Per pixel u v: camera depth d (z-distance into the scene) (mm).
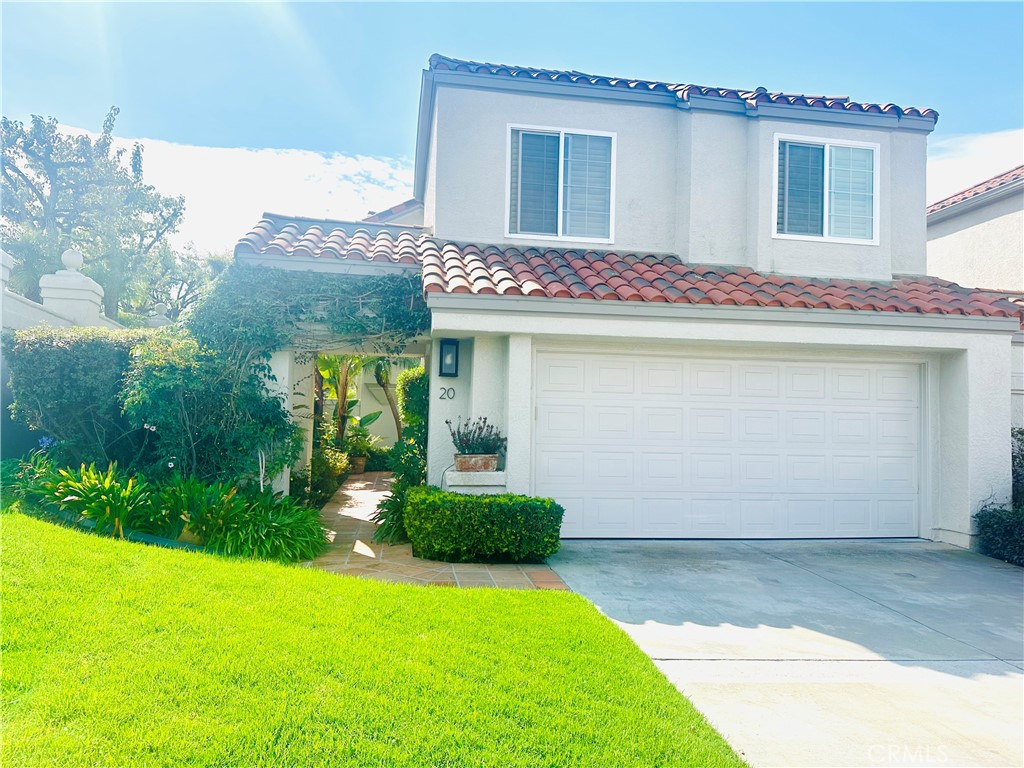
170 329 10867
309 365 14312
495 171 12266
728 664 5898
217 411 10266
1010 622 7293
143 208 32625
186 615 5664
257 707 4359
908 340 10898
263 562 7766
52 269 26188
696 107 12531
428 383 11688
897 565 9812
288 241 11430
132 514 8656
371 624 5922
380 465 23719
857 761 4352
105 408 10609
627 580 8516
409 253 11227
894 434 11797
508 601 7023
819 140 12625
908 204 13242
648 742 4297
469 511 9070
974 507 11023
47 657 4789
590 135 12586
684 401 11258
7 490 9172
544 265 11227
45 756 3740
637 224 12680
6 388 11539
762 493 11422
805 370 11586
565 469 10930
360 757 3934
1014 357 12891
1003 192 15852
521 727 4395
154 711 4223
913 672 5867
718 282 11328
